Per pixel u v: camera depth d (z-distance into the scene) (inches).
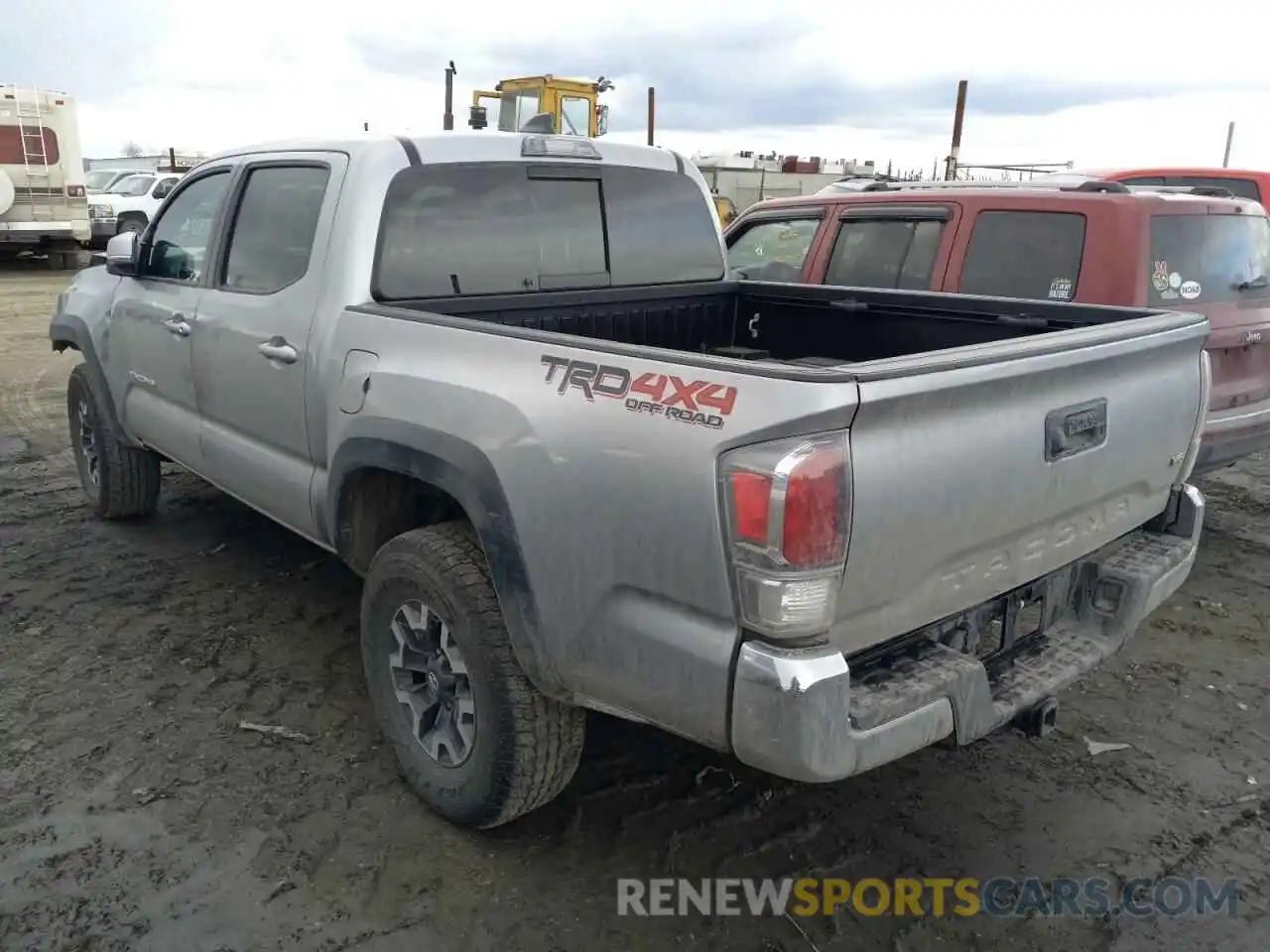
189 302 162.9
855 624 87.7
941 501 89.5
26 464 260.4
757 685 82.4
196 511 224.5
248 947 99.0
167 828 116.2
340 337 127.6
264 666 154.8
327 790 124.3
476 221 142.7
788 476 79.0
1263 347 198.2
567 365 97.8
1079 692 154.0
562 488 95.8
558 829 118.2
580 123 691.4
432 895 106.9
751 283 174.9
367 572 128.6
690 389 86.7
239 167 157.9
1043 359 95.8
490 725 107.0
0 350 431.2
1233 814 124.2
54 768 127.4
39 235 753.0
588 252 157.2
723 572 84.0
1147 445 115.0
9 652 157.5
